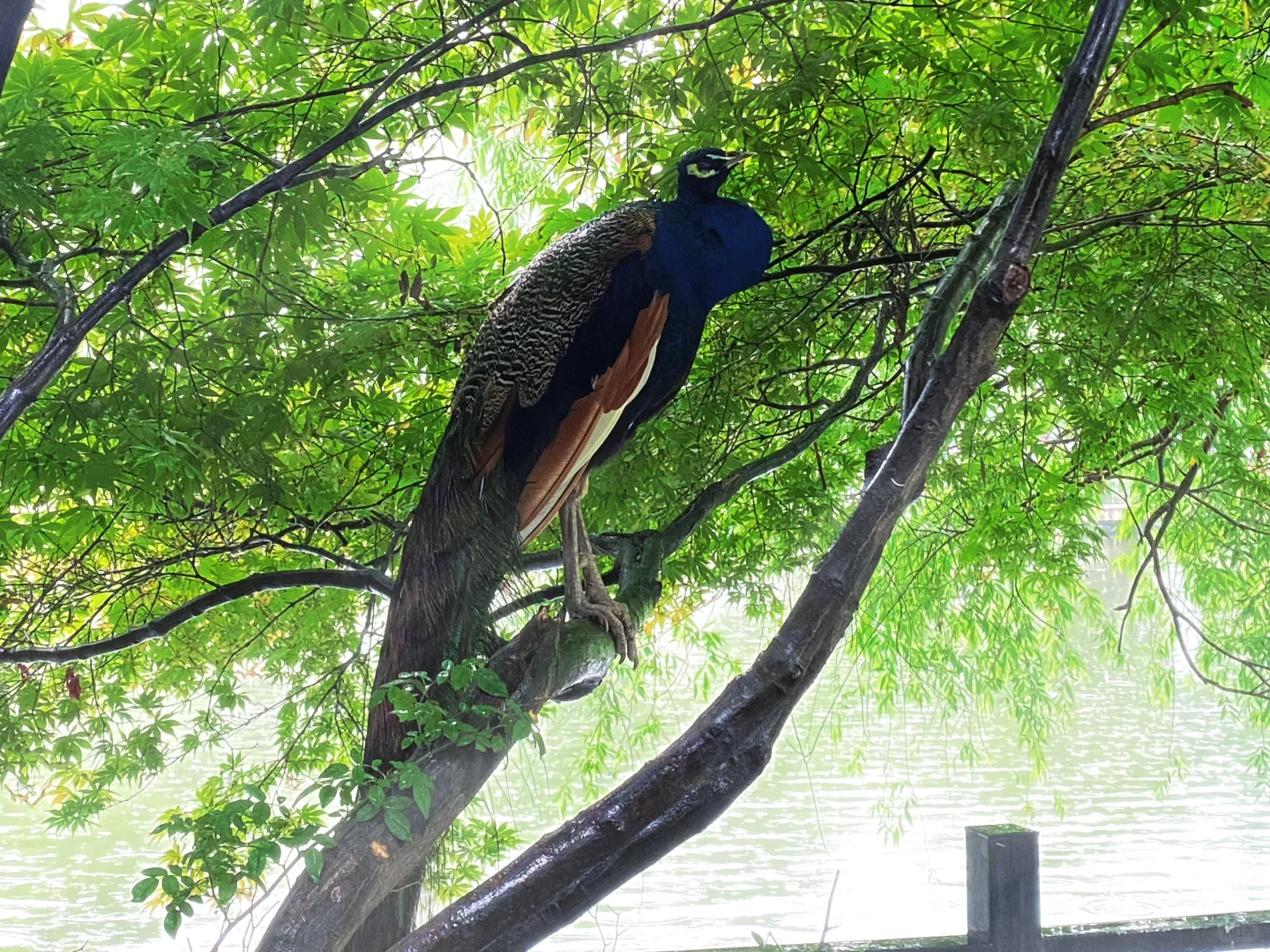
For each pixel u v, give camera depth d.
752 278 3.67
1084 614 8.21
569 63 4.44
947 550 6.95
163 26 3.79
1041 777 8.59
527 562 4.27
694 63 4.42
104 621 5.41
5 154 3.37
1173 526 7.12
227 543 4.95
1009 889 2.85
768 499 5.48
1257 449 6.34
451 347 4.80
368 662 5.20
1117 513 9.99
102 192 3.10
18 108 3.46
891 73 4.72
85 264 4.12
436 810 2.24
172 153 3.07
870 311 5.70
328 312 4.30
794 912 7.80
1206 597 7.43
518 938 1.92
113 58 3.93
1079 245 4.51
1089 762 11.48
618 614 3.35
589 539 3.90
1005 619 7.18
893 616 7.19
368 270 4.73
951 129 4.65
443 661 2.87
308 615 5.46
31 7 2.02
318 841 2.09
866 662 8.83
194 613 4.47
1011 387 5.52
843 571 2.06
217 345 4.25
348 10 3.88
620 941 7.27
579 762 7.41
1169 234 4.63
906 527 6.77
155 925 7.62
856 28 4.27
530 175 6.43
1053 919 7.46
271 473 4.46
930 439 2.12
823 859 8.84
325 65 4.19
